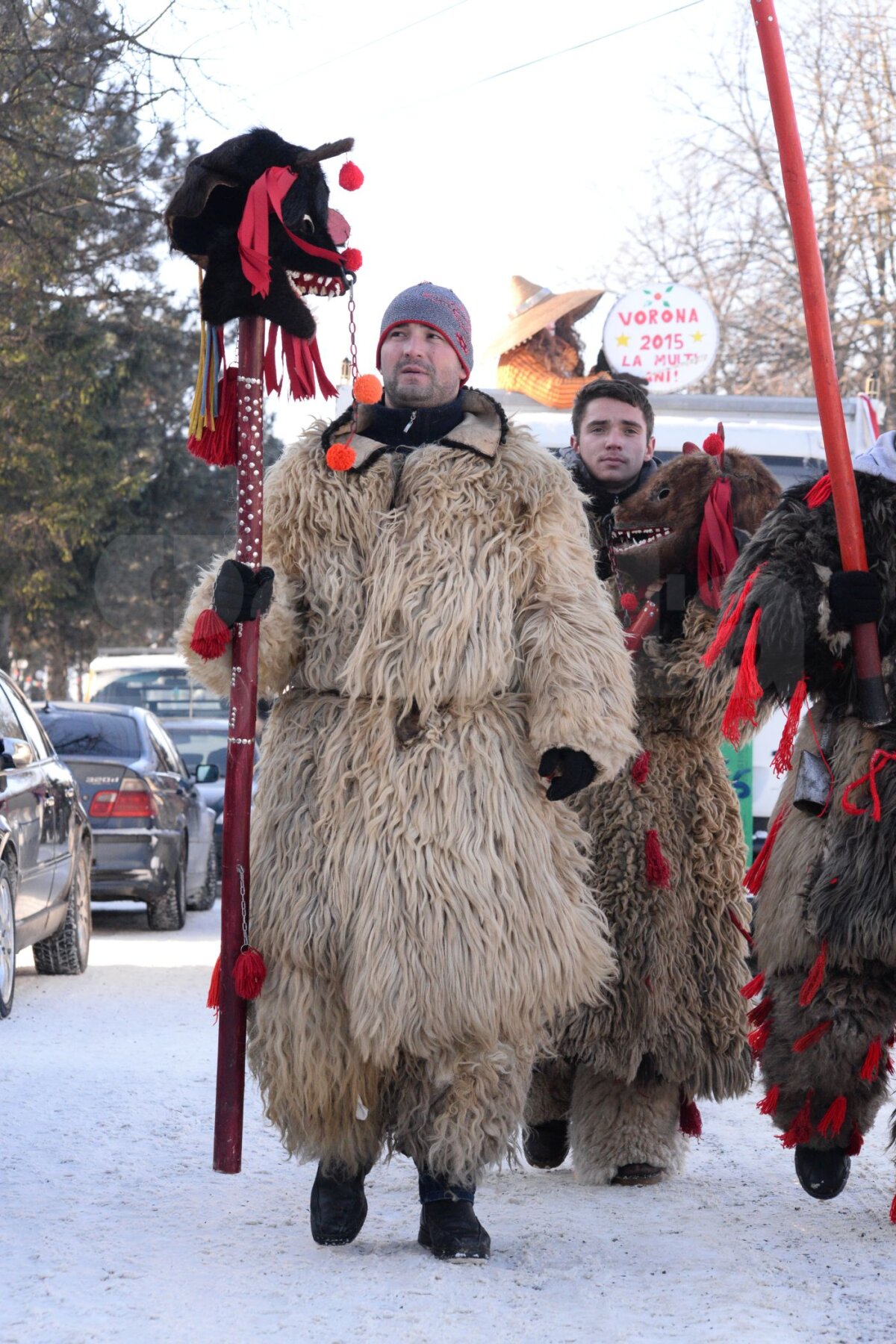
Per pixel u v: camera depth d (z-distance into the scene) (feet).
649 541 21.34
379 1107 17.62
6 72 76.02
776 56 18.16
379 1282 16.44
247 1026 17.72
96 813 51.60
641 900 20.61
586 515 20.08
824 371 18.45
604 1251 17.80
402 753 16.98
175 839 53.31
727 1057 21.01
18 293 106.11
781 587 18.49
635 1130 21.02
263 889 17.28
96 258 97.50
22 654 176.24
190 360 142.72
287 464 18.07
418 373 18.44
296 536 17.83
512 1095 17.15
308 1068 17.01
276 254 17.85
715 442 21.86
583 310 44.73
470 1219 17.35
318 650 17.74
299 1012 16.96
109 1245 17.84
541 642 17.24
